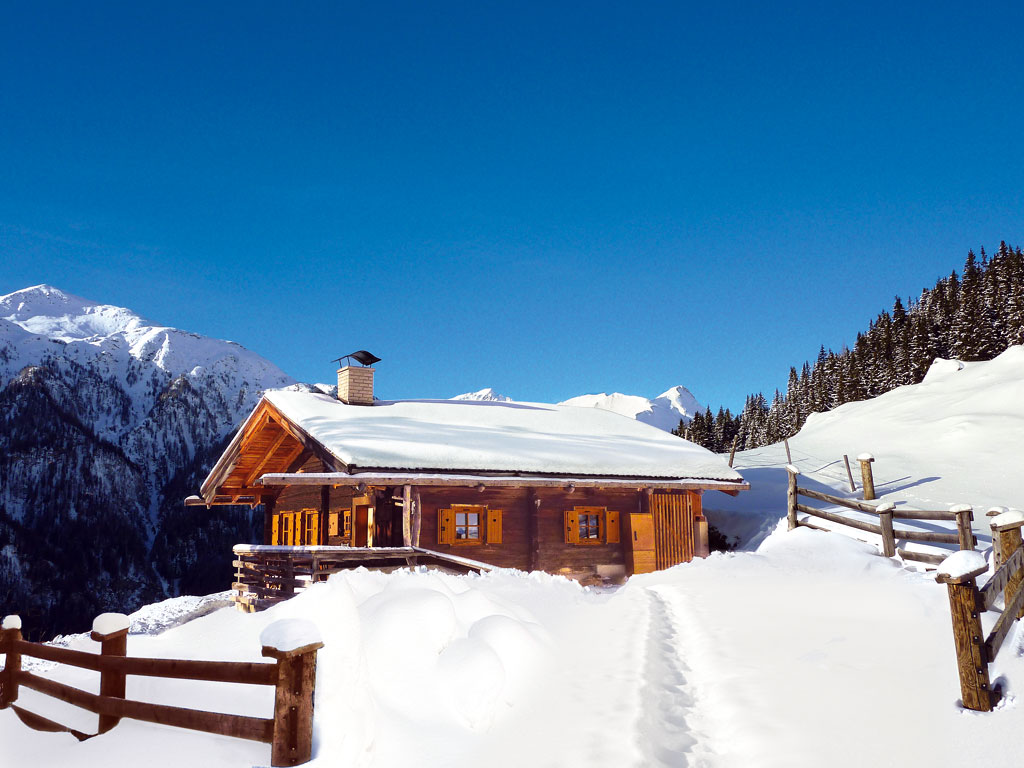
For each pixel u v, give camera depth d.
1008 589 5.50
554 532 19.11
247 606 14.80
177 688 5.91
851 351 90.56
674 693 5.91
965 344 72.00
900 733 4.54
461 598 7.58
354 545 18.34
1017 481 23.45
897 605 8.03
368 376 22.44
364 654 5.78
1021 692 4.73
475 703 5.49
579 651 7.34
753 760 4.50
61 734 5.79
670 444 22.83
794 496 15.91
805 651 6.58
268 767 4.32
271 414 20.58
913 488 24.20
